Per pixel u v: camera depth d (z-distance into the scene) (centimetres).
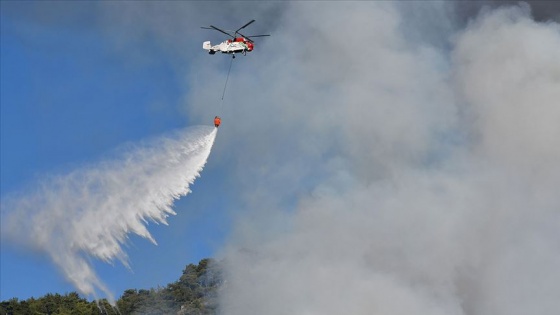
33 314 10494
